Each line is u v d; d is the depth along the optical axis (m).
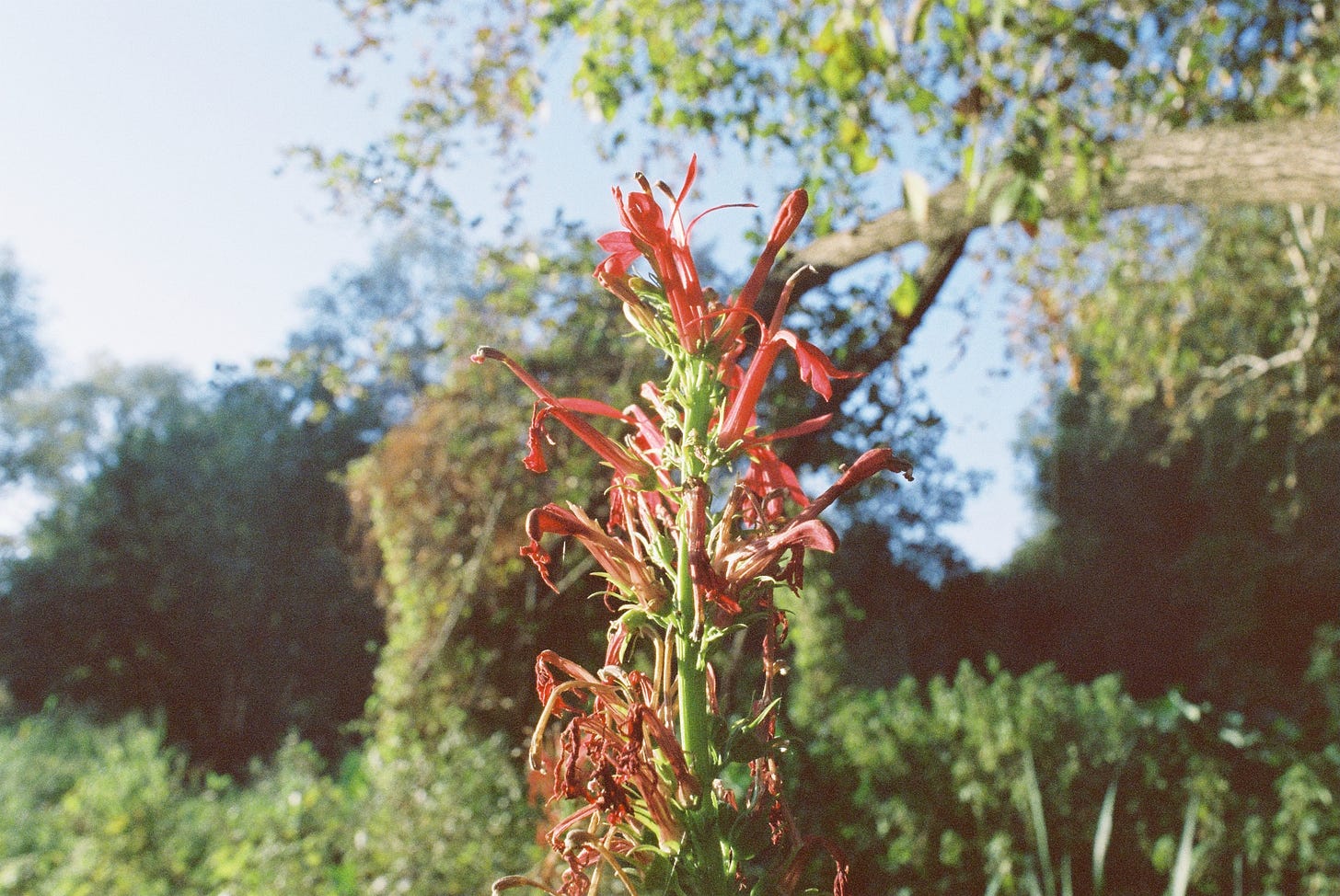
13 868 5.25
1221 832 5.03
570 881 1.10
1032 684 5.69
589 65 4.98
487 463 5.17
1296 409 8.84
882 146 4.35
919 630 18.16
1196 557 17.41
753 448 1.21
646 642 2.58
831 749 5.66
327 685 17.59
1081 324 7.69
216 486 18.77
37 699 17.05
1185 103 5.14
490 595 5.13
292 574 18.33
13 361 27.98
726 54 5.55
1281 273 8.19
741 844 1.09
